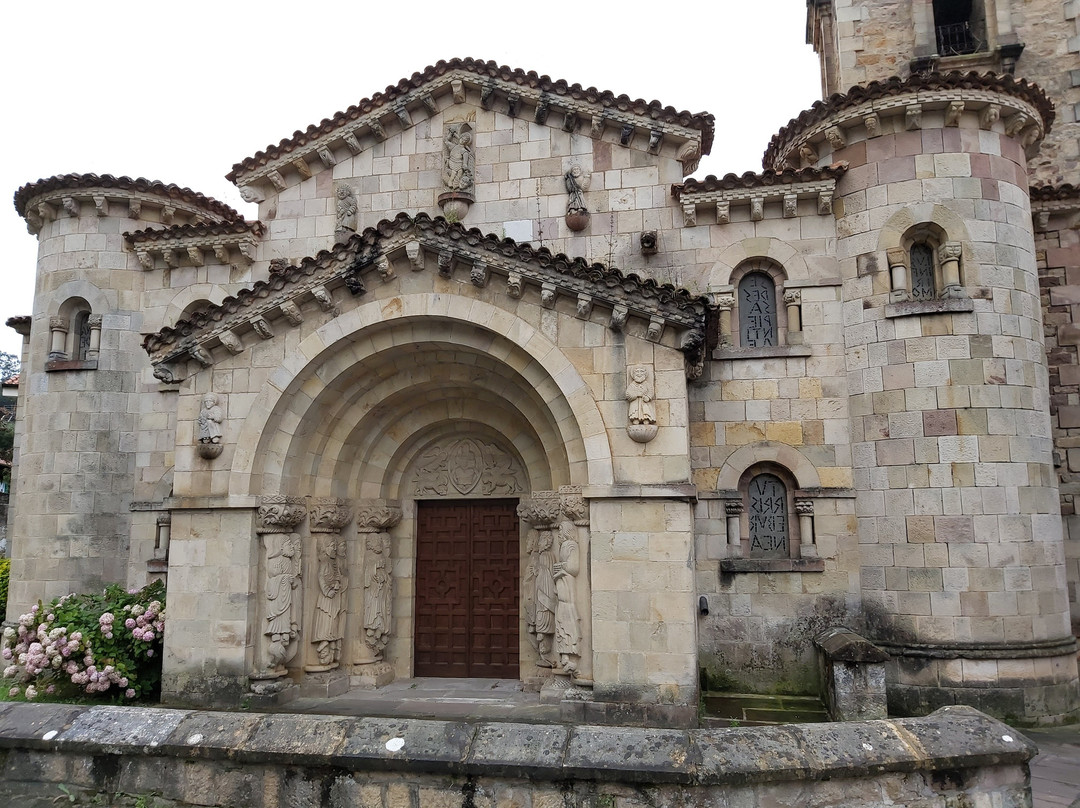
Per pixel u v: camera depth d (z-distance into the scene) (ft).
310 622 40.93
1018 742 18.53
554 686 38.09
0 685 43.91
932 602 38.52
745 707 38.58
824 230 44.06
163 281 52.42
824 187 42.96
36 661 37.96
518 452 44.14
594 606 34.99
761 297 45.39
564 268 36.14
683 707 33.45
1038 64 55.72
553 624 38.91
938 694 37.68
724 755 17.60
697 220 45.55
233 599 37.78
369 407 43.11
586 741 18.30
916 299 41.52
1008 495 38.68
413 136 49.98
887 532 40.14
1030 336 40.93
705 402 44.11
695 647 34.42
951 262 40.68
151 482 50.55
